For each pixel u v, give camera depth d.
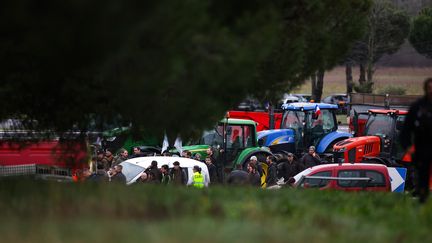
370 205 32.06
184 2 22.98
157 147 84.19
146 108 30.45
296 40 31.98
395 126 84.19
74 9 19.53
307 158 78.69
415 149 31.97
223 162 81.31
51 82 32.72
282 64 32.06
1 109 38.12
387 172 61.12
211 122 31.56
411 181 75.19
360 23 35.53
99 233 20.52
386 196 38.59
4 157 74.38
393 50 193.38
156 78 24.27
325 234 22.77
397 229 25.88
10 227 22.28
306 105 92.56
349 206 30.58
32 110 38.81
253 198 30.44
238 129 82.50
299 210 26.84
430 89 31.27
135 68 25.28
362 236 23.14
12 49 26.09
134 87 25.31
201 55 24.91
